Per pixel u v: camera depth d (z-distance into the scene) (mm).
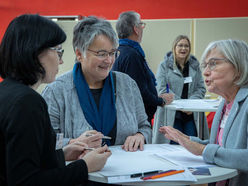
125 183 983
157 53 4852
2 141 849
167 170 1087
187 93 3404
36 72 933
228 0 5383
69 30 4633
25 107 843
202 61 1389
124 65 2371
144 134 1677
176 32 4789
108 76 1682
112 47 1527
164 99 2602
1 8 5840
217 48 1313
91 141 1375
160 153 1398
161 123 3256
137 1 5652
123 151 1440
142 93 2391
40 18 964
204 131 3197
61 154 1173
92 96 1601
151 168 1128
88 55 1515
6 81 931
